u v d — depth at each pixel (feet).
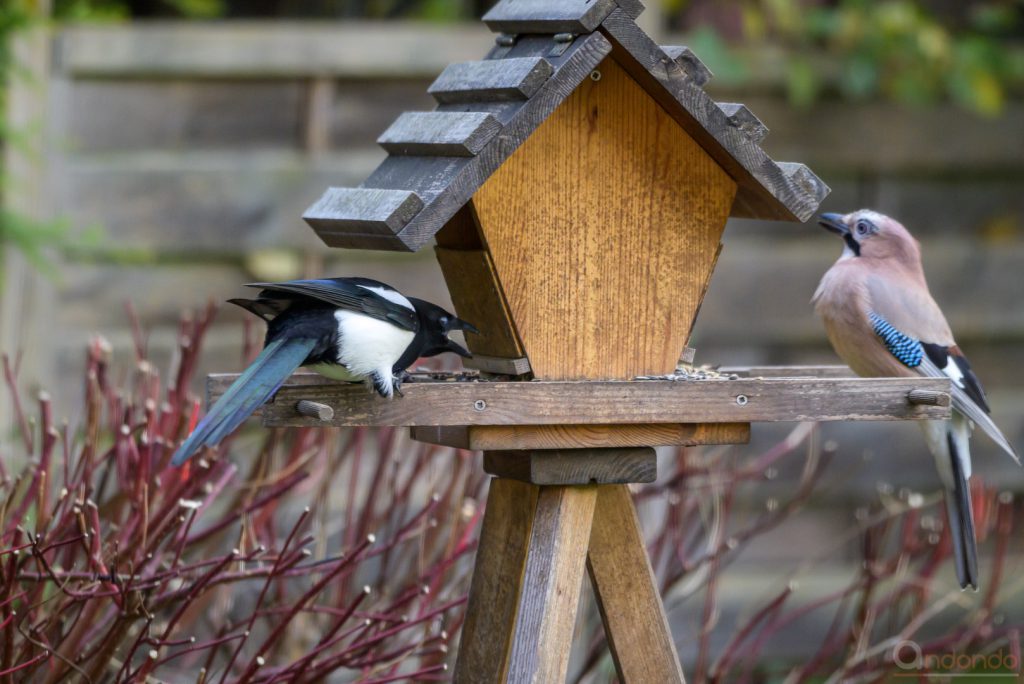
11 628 21.65
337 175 42.80
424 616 26.32
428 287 43.34
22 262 39.70
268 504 27.73
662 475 39.40
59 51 40.75
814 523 46.50
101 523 27.81
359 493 38.09
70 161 40.83
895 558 36.47
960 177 48.96
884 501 38.96
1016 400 48.06
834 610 45.65
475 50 43.52
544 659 22.48
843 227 31.07
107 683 25.80
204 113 42.27
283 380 19.80
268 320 21.72
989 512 35.04
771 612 38.60
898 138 48.11
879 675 32.58
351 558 23.72
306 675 26.18
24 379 39.55
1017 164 49.03
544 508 23.26
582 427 22.45
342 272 42.88
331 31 42.70
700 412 22.49
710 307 45.91
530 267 22.45
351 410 20.86
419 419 21.18
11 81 39.52
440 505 30.60
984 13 52.80
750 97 47.06
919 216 48.75
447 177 20.97
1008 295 48.21
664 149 23.07
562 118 22.33
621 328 23.16
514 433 22.12
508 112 21.24
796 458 45.96
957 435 29.22
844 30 47.83
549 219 22.45
